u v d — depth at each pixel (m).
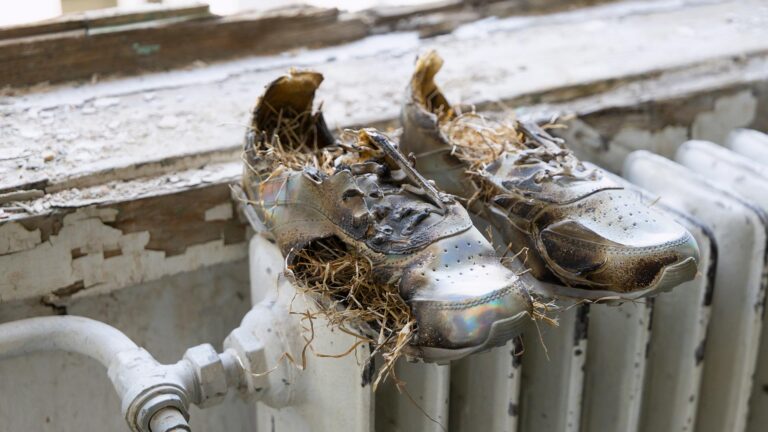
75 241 1.26
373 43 1.91
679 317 1.48
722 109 1.73
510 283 1.00
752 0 2.22
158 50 1.70
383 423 1.37
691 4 2.20
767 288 1.56
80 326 1.21
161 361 1.49
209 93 1.62
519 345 1.28
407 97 1.27
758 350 1.64
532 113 1.58
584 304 1.29
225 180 1.34
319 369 1.19
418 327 0.99
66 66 1.62
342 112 1.54
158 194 1.29
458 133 1.32
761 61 1.84
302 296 1.17
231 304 1.51
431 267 1.02
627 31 1.98
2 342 1.19
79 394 1.45
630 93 1.68
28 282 1.25
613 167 1.67
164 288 1.44
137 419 1.09
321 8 1.88
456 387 1.43
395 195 1.10
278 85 1.24
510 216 1.18
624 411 1.45
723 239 1.47
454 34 1.97
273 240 1.26
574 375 1.34
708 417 1.63
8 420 1.41
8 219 1.20
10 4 1.73
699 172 1.61
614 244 1.10
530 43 1.90
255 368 1.20
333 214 1.08
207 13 1.75
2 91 1.57
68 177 1.28
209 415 1.58
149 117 1.50
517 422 1.45
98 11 1.68
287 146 1.30
